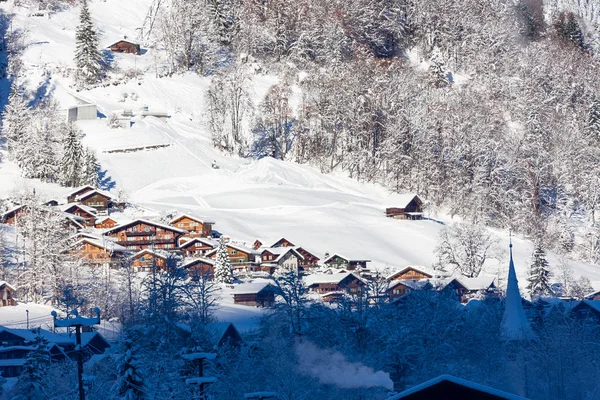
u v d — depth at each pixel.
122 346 58.66
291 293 121.75
